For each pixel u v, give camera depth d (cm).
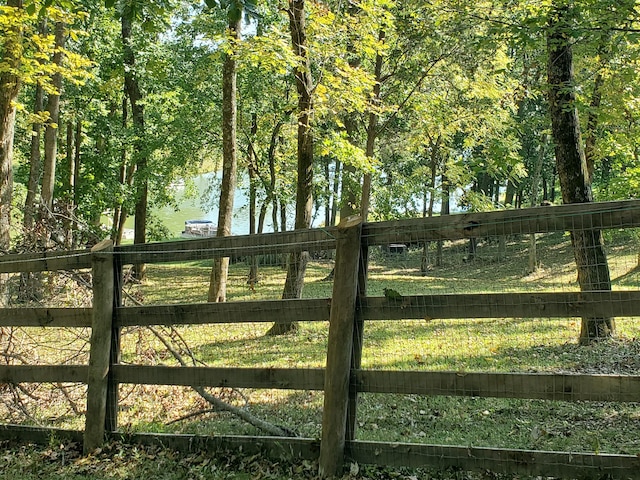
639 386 322
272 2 1295
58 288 806
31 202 1473
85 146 2470
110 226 2798
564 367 738
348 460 389
